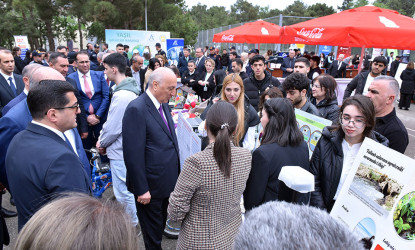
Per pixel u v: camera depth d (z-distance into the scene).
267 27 8.25
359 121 1.65
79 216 0.64
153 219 2.44
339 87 5.72
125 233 0.65
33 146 1.47
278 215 0.56
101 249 0.60
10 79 3.79
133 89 2.84
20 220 1.47
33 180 1.39
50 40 25.92
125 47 12.99
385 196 1.10
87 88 4.27
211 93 6.27
